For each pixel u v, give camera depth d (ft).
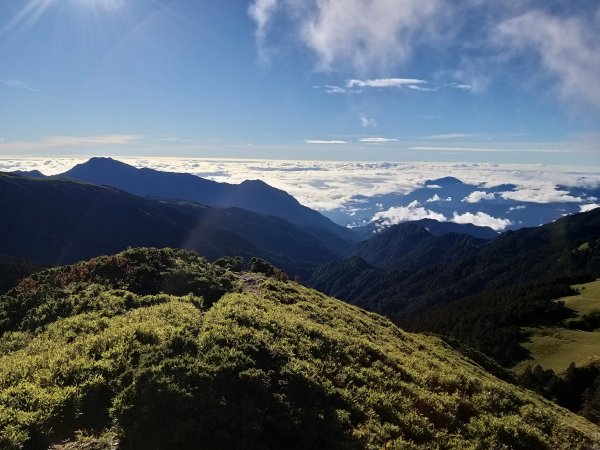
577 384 233.14
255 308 73.82
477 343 362.74
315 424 39.42
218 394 38.58
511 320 391.24
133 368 42.22
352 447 38.22
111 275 98.48
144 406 35.68
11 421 34.22
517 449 48.47
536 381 244.83
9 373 44.86
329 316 91.76
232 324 56.34
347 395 46.68
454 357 124.57
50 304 78.54
